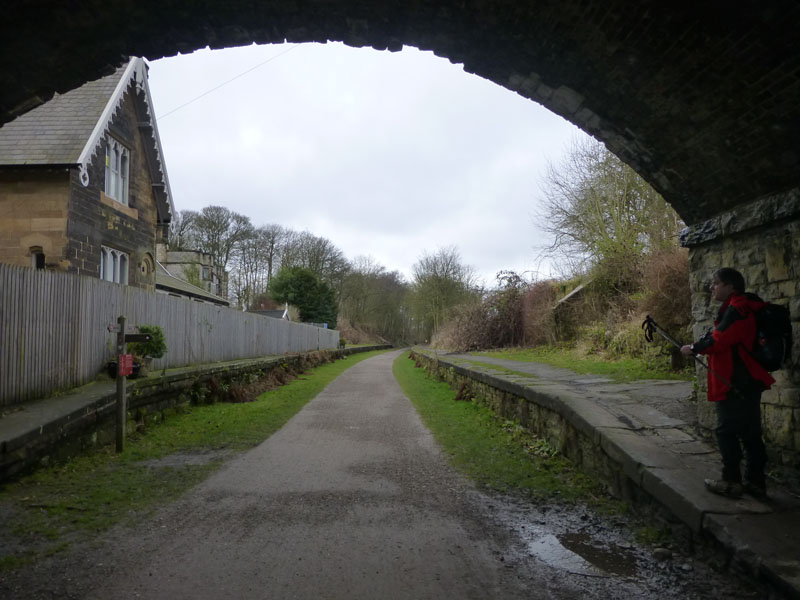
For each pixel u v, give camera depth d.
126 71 15.48
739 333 3.84
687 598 3.13
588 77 5.04
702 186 5.34
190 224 55.19
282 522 4.36
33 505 4.67
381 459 6.58
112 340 9.45
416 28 5.01
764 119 4.27
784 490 4.09
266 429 8.58
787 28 3.62
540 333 22.62
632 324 13.33
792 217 4.36
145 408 8.64
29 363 7.20
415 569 3.49
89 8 4.48
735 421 3.88
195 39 5.06
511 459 6.52
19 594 3.11
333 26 4.99
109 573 3.39
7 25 4.41
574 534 4.15
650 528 4.21
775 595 2.90
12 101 5.20
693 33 4.07
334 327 56.09
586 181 19.39
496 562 3.62
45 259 13.05
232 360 17.59
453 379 15.34
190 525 4.27
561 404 6.50
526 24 4.71
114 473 5.82
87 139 13.61
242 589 3.19
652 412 6.25
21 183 13.17
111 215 15.07
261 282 59.31
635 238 17.72
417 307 51.16
